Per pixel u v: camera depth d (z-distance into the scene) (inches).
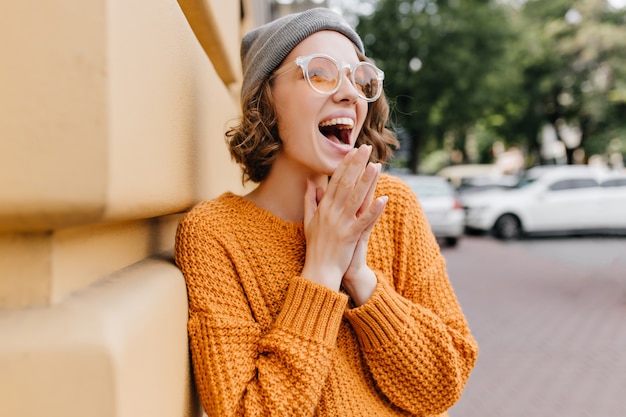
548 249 411.2
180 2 48.4
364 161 35.4
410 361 37.0
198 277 36.2
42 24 18.7
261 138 40.4
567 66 850.1
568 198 446.0
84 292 22.0
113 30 19.5
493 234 489.4
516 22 771.4
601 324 207.8
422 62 663.1
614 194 442.0
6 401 18.8
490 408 134.4
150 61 26.0
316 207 39.4
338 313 35.5
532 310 231.0
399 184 44.3
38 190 18.6
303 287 35.6
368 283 38.1
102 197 18.9
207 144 48.1
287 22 39.6
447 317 40.8
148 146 25.0
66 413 18.9
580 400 138.6
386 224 42.7
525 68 869.8
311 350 34.2
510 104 914.7
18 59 18.6
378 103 45.9
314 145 38.9
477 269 334.3
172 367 29.5
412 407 38.2
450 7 661.3
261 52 40.3
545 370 159.9
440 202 406.0
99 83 19.0
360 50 42.6
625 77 814.5
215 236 37.6
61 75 18.8
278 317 35.9
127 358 20.3
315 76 38.1
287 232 39.8
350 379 38.4
